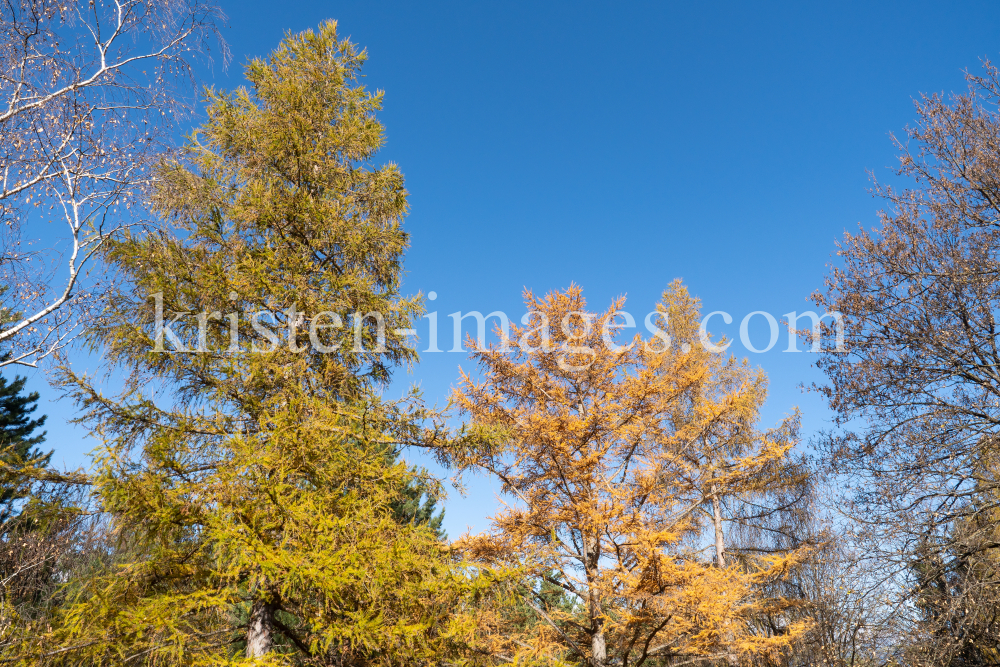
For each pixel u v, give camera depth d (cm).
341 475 779
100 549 895
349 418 836
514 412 1211
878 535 1141
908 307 1202
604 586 1007
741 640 1084
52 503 709
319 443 738
